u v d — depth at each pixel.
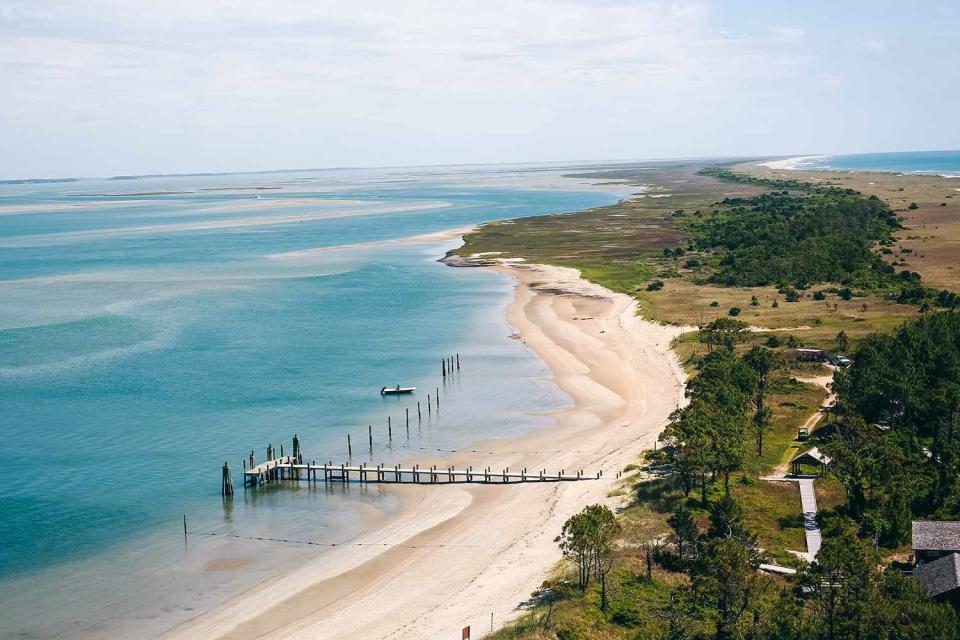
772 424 110.38
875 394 107.12
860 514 82.00
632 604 69.06
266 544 85.94
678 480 92.56
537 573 76.62
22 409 126.25
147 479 102.06
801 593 67.56
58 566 81.31
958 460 87.19
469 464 104.75
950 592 63.47
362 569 80.44
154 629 70.62
